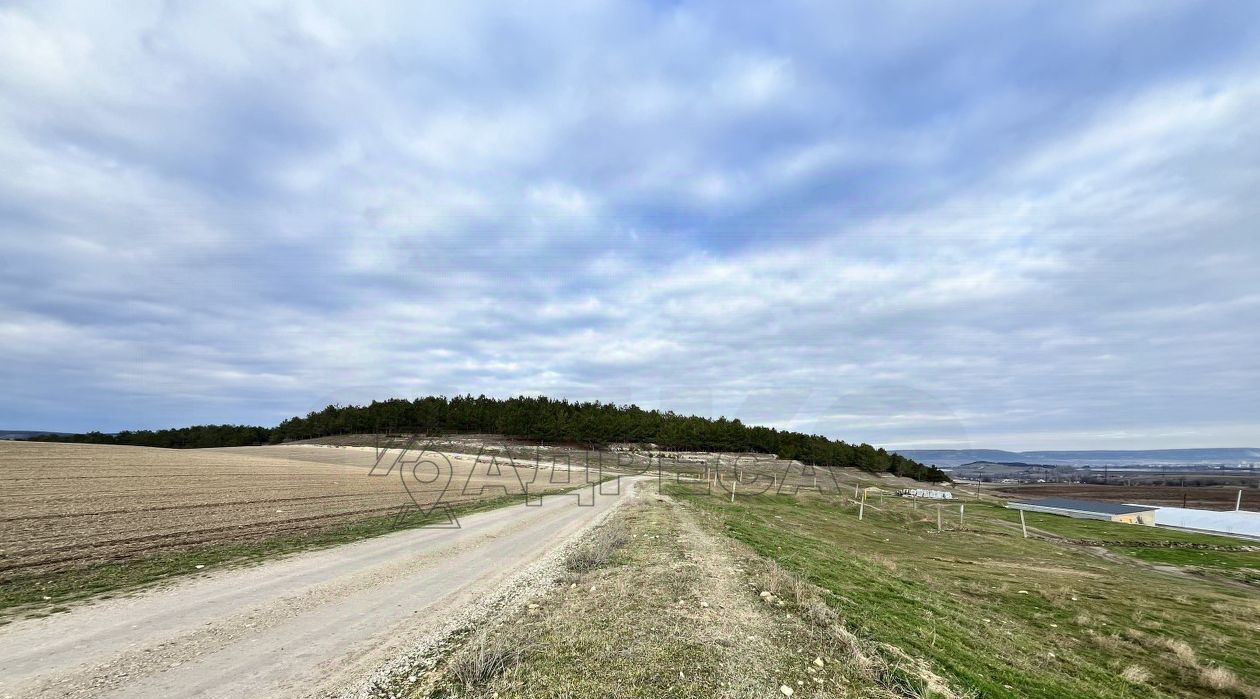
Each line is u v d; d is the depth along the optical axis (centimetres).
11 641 780
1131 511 7350
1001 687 682
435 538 1892
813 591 998
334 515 2506
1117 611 1886
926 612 1122
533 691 565
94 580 1180
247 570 1321
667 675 602
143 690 613
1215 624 1842
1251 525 6338
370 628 852
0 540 1616
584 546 1602
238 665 690
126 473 4059
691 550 1441
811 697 557
